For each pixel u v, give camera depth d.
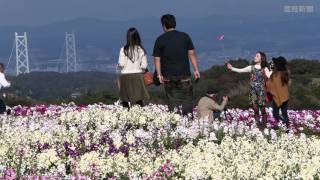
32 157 21.45
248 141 25.98
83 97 66.38
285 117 38.53
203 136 28.09
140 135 26.25
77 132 27.08
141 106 35.25
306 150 25.09
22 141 24.34
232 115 43.78
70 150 23.77
